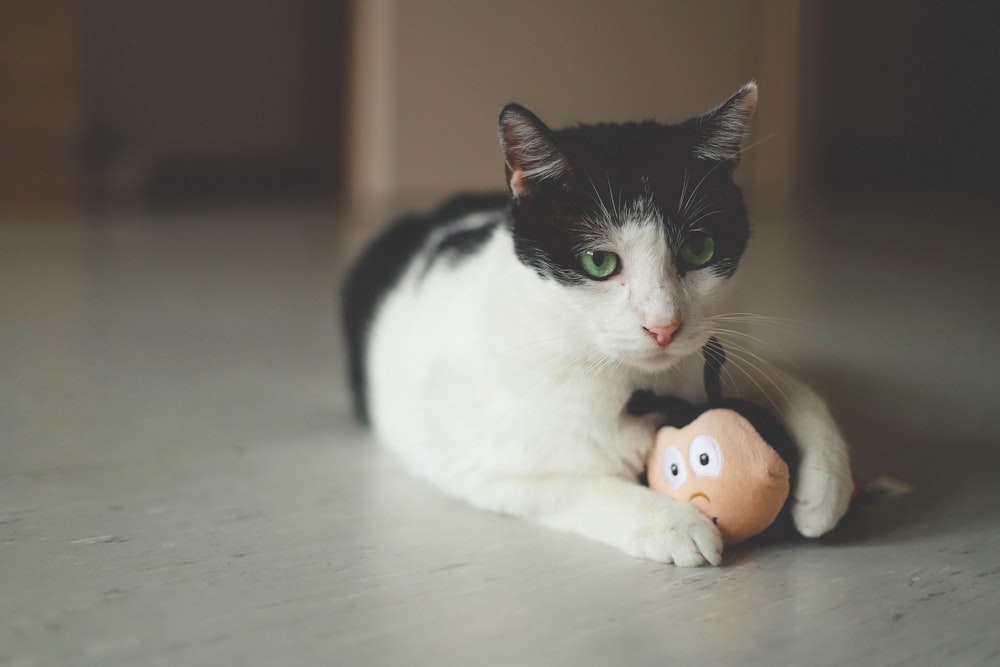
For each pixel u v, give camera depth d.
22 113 1.94
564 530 0.61
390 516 0.63
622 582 0.56
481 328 0.63
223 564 0.57
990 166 2.39
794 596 0.54
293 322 1.09
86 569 0.57
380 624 0.52
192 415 0.79
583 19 2.04
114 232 1.74
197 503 0.64
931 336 0.99
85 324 1.05
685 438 0.59
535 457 0.62
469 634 0.52
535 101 2.04
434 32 1.95
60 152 2.00
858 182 2.50
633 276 0.59
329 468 0.70
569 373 0.61
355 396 0.80
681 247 0.60
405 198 2.00
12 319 1.06
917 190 2.46
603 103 2.09
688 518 0.57
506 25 1.99
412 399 0.69
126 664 0.50
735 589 0.55
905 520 0.62
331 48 2.36
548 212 0.60
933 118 2.44
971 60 2.36
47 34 1.93
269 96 2.36
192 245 1.62
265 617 0.53
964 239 1.73
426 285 0.72
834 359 0.91
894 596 0.54
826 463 0.59
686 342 0.59
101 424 0.76
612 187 0.59
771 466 0.57
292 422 0.78
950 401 0.81
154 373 0.89
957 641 0.51
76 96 1.99
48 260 1.44
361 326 0.79
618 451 0.61
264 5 2.31
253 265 1.45
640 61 2.11
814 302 1.15
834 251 1.57
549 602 0.54
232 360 0.93
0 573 0.56
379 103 1.96
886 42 2.42
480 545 0.59
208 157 2.33
